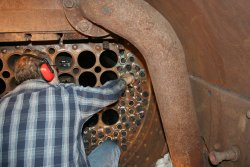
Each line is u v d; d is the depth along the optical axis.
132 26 1.05
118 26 1.07
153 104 1.64
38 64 1.16
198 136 1.21
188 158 1.23
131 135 1.69
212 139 1.18
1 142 1.06
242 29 0.78
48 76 1.19
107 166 1.46
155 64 1.10
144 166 1.69
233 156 0.98
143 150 1.70
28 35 1.28
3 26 1.19
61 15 1.23
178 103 1.12
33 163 1.05
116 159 1.52
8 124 1.07
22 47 1.46
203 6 0.90
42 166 1.06
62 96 1.13
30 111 1.08
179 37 1.23
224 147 1.08
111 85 1.29
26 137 1.06
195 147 1.21
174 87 1.11
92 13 1.08
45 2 1.21
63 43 1.49
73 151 1.12
